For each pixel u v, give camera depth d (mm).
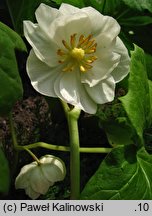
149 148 315
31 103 383
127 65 273
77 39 268
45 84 264
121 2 328
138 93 272
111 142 319
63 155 365
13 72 267
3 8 383
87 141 376
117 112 350
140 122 270
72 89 268
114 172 268
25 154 357
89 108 270
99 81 269
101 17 265
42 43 261
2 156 267
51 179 283
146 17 337
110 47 268
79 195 276
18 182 286
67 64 269
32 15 323
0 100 264
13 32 284
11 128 302
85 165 365
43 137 371
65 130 377
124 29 346
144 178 274
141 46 350
